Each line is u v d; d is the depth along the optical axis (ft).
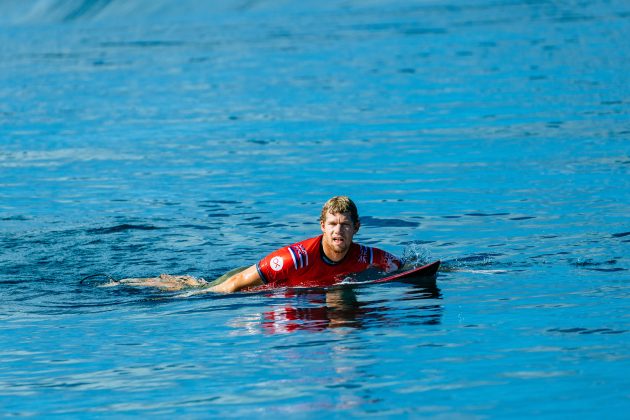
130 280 87.04
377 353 61.00
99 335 69.21
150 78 297.74
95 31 539.29
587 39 348.38
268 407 52.06
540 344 61.82
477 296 76.23
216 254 99.76
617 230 100.53
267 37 432.66
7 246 104.68
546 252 92.73
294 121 199.72
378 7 599.57
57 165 159.53
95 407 53.62
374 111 208.64
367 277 83.76
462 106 209.56
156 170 151.43
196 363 60.90
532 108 201.26
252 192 131.75
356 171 144.56
